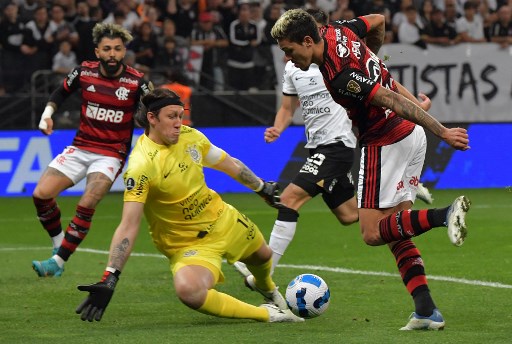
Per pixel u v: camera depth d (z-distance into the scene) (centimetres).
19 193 4425
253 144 4525
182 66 4578
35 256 2748
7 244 3030
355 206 2253
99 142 2384
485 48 4612
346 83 1558
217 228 1675
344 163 2217
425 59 4606
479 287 2080
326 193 2220
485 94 4625
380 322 1714
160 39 4578
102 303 1488
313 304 1733
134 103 2395
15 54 4544
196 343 1537
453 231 1514
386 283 2164
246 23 4606
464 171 4516
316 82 2208
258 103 4581
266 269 1756
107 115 2372
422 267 1653
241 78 4612
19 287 2164
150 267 2481
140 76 2400
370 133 1658
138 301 1975
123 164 2409
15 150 4434
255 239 1717
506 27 4809
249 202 4153
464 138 1529
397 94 1555
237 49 4597
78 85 2400
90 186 2327
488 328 1641
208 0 4688
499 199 4056
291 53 1567
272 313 1717
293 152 4506
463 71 4612
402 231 1598
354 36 1602
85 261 2619
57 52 4591
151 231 1695
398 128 1648
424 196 2223
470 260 2489
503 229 3128
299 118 4553
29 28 4553
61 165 2391
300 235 3095
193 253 1655
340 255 2647
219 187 4569
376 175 1653
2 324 1742
